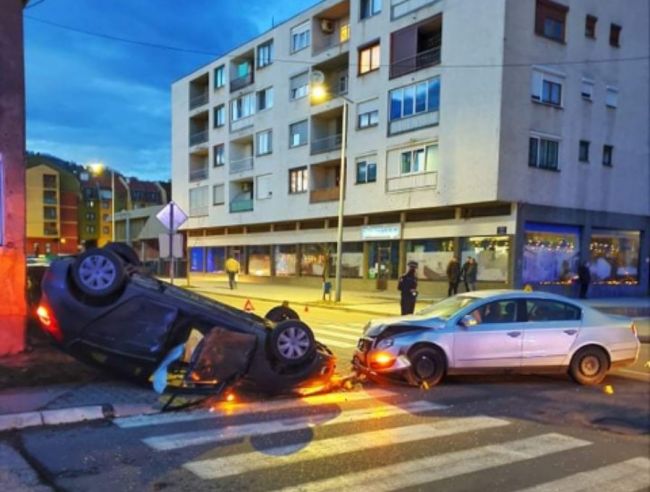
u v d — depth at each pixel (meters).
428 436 5.85
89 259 6.82
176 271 50.12
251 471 4.78
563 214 24.81
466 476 4.74
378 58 29.25
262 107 39.31
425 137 26.14
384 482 4.58
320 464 4.97
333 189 32.34
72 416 6.12
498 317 8.58
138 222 61.38
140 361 6.95
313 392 7.61
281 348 7.31
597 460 5.18
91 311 6.80
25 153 8.83
